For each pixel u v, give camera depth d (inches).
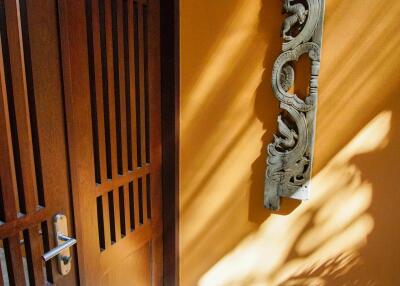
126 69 48.1
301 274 53.7
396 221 45.9
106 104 44.9
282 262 54.8
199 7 51.8
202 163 57.4
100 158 44.3
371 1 41.7
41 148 35.0
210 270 61.4
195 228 60.9
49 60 34.9
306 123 46.2
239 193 55.7
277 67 46.2
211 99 54.2
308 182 47.9
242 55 50.5
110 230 49.4
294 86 47.4
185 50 54.3
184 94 56.1
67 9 36.4
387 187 45.4
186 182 59.6
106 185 46.0
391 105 43.3
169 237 62.7
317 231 50.9
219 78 52.9
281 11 45.9
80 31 38.6
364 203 47.1
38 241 35.8
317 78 44.6
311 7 42.9
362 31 42.8
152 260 60.8
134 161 51.9
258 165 53.1
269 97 49.9
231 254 58.8
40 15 33.5
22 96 32.6
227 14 50.2
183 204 60.8
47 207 36.3
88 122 41.2
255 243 56.2
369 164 45.8
